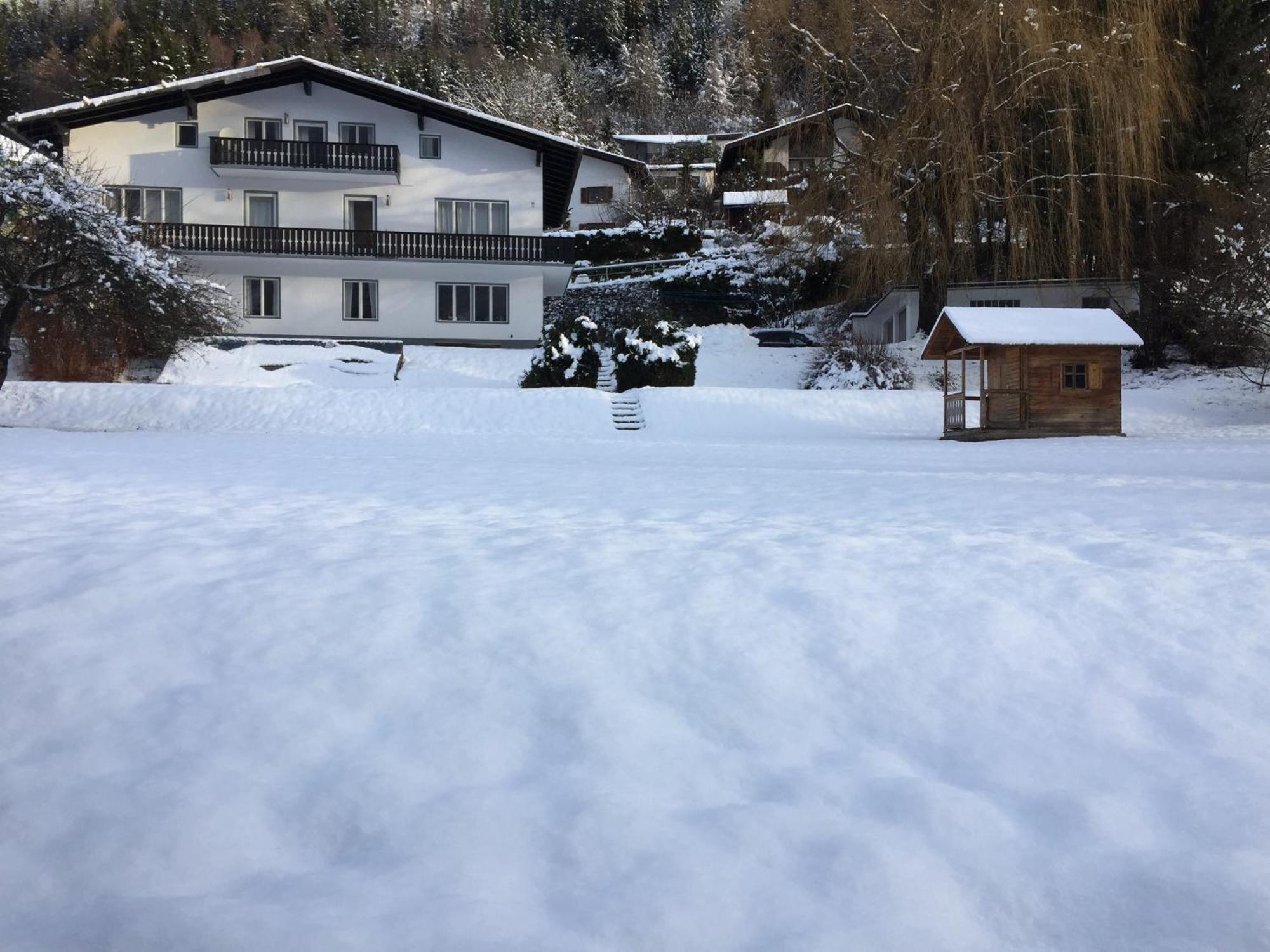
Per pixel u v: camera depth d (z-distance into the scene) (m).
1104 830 3.17
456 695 3.98
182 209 35.34
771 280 41.66
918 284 34.53
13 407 25.11
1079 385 22.38
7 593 5.02
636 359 29.48
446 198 36.91
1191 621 4.61
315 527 6.80
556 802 3.29
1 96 70.56
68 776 3.47
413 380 31.89
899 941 2.71
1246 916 2.82
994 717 3.87
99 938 2.70
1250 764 3.52
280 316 36.06
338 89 35.88
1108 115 28.08
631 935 2.71
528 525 6.98
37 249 23.91
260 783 3.40
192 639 4.46
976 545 6.10
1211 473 12.36
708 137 73.69
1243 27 31.59
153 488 9.32
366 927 2.69
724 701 3.97
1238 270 28.94
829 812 3.24
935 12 30.05
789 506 8.11
